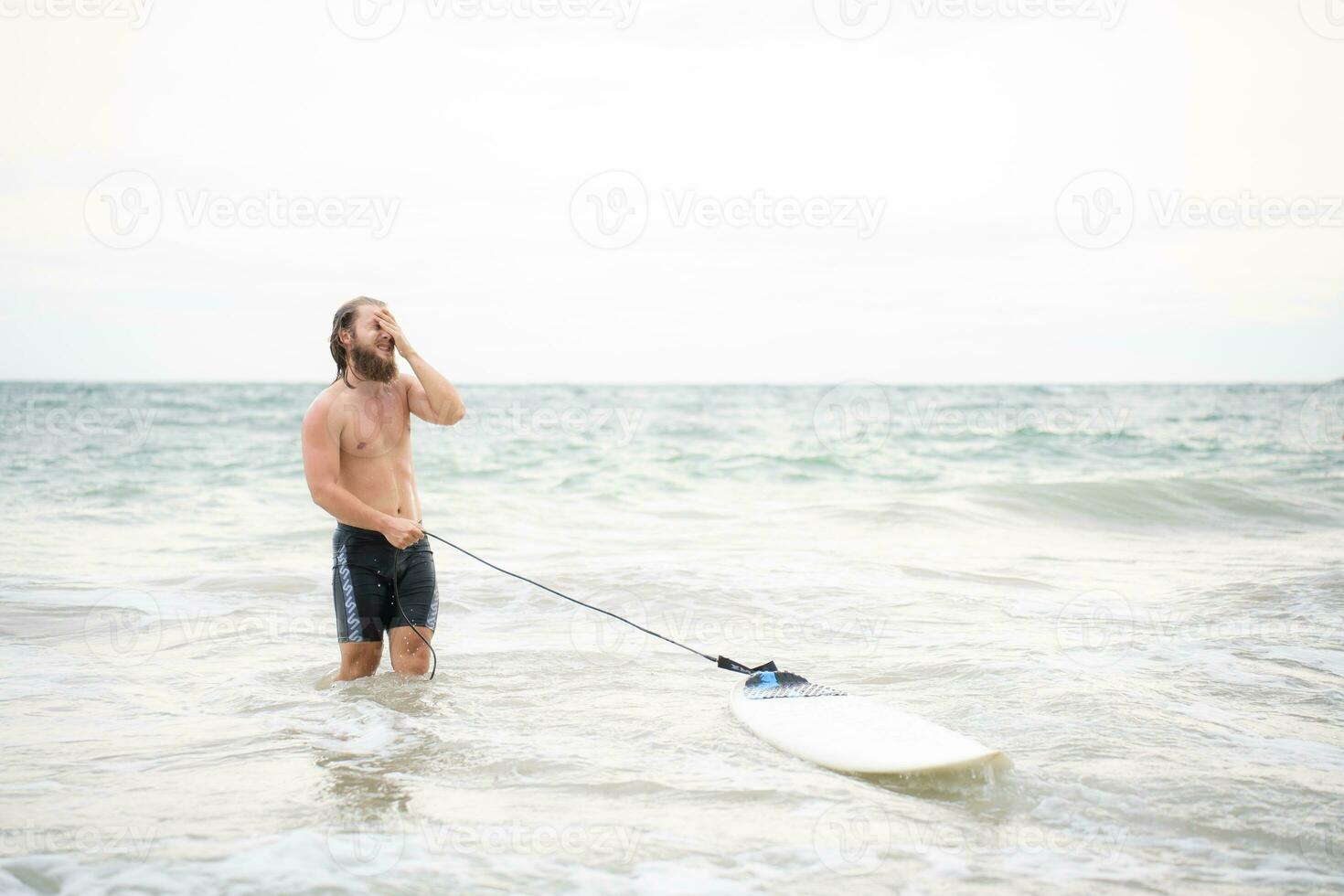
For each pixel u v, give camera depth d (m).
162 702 4.06
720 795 3.02
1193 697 4.00
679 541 8.68
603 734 3.61
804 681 4.07
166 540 8.80
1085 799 2.96
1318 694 4.04
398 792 3.03
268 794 3.01
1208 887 2.41
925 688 4.20
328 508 4.16
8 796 2.98
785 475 15.41
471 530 9.44
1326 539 9.12
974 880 2.45
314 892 2.38
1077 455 19.05
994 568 7.31
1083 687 4.12
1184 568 7.32
